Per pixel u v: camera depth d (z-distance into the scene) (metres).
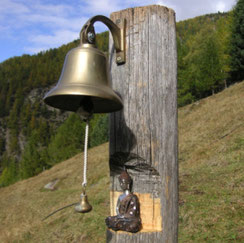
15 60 134.88
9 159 81.69
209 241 3.64
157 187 1.75
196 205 4.64
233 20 25.45
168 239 1.69
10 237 6.70
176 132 1.77
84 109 1.65
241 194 4.66
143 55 1.79
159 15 1.81
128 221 1.69
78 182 12.77
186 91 28.34
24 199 12.20
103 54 1.76
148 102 1.76
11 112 100.38
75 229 5.55
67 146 30.66
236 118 10.67
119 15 1.88
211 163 7.01
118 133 1.83
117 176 1.91
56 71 115.19
